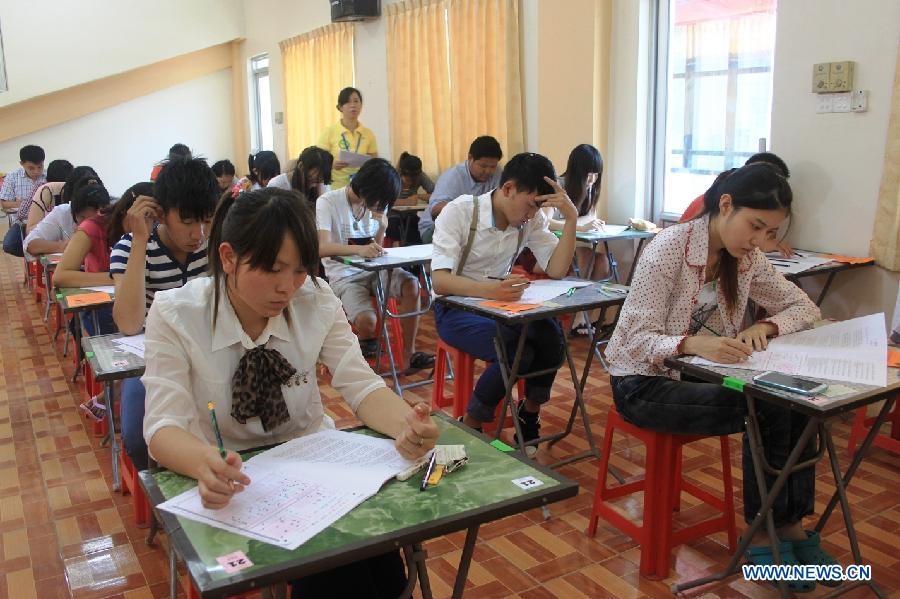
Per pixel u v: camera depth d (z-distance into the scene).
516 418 2.71
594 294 2.63
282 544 1.07
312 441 1.43
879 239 3.29
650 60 4.51
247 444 1.52
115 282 2.45
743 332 2.02
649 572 2.18
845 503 2.00
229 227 1.31
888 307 3.34
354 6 6.68
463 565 1.34
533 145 5.23
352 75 7.41
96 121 10.35
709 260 2.09
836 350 1.90
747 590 2.10
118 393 3.17
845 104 3.36
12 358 4.59
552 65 4.81
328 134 6.50
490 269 2.94
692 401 2.00
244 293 1.34
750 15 3.97
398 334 4.04
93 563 2.31
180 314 1.43
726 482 2.27
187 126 10.92
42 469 3.00
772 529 1.87
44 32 9.37
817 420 1.70
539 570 2.23
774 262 3.30
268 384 1.47
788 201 1.90
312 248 1.32
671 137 4.54
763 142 3.90
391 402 1.49
